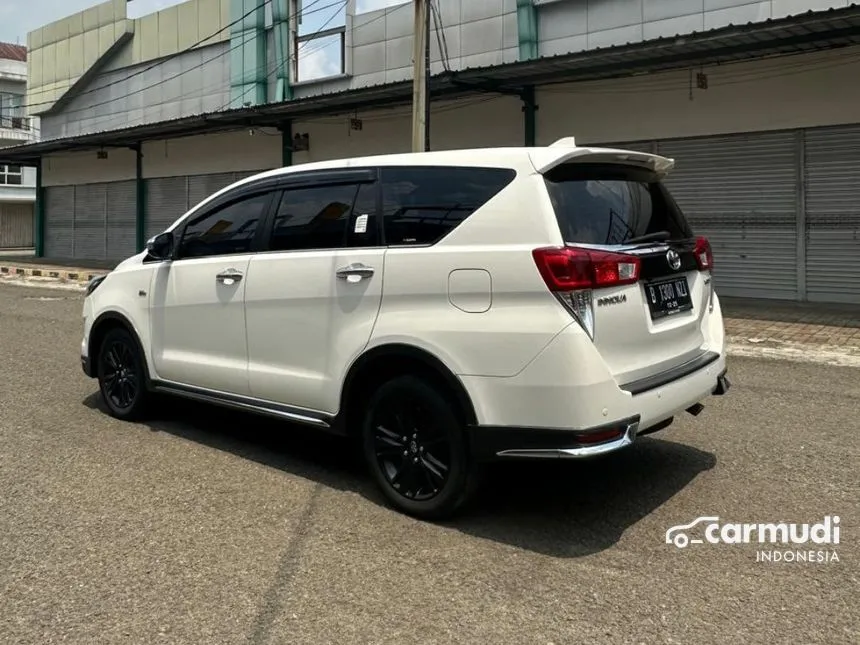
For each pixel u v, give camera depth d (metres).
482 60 17.62
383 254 4.16
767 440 5.49
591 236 3.80
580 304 3.57
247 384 4.91
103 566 3.50
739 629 2.97
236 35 22.78
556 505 4.28
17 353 8.99
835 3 13.21
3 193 40.12
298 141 20.75
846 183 12.84
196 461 5.02
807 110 13.05
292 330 4.61
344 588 3.30
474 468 3.88
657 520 4.06
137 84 26.47
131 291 5.80
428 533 3.89
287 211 4.80
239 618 3.05
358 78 20.06
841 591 3.28
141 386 5.80
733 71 13.72
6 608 3.12
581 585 3.34
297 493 4.45
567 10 16.30
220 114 19.59
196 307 5.24
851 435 5.60
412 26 18.89
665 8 15.02
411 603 3.18
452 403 3.89
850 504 4.26
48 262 27.19
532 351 3.58
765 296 13.84
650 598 3.22
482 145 17.16
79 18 28.45
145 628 2.97
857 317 11.52
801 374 7.81
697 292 4.56
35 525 3.96
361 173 4.45
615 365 3.75
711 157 14.20
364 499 4.36
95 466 4.90
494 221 3.80
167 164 25.09
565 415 3.52
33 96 31.19
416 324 3.95
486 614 3.09
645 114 14.81
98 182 27.97
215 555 3.62
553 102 15.91
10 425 5.84
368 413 4.26
